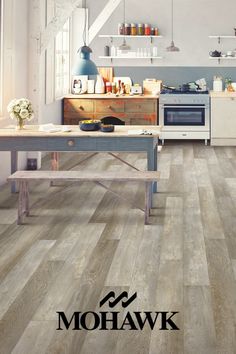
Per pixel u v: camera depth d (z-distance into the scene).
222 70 12.31
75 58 12.09
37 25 8.69
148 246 5.22
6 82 7.74
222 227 5.84
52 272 4.53
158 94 11.80
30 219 6.11
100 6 12.02
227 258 4.89
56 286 4.24
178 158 10.09
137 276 4.46
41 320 3.66
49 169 9.22
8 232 5.62
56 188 7.68
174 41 12.28
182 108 11.73
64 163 9.66
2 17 7.48
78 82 12.03
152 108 11.77
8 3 7.65
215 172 8.79
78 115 11.76
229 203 6.84
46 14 9.29
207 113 11.72
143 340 3.39
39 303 3.93
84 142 6.47
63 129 6.79
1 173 7.86
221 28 12.19
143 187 7.77
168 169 9.05
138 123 11.81
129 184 7.95
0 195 7.28
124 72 12.47
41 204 6.77
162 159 9.98
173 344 3.35
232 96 11.62
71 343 3.36
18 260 4.81
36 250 5.07
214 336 3.45
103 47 12.40
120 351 3.26
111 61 12.44
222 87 12.23
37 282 4.32
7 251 5.04
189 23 12.22
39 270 4.57
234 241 5.38
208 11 12.16
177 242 5.35
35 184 7.94
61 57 11.16
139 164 9.52
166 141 12.25
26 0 8.57
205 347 3.31
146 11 12.24
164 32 12.27
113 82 12.25
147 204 5.95
